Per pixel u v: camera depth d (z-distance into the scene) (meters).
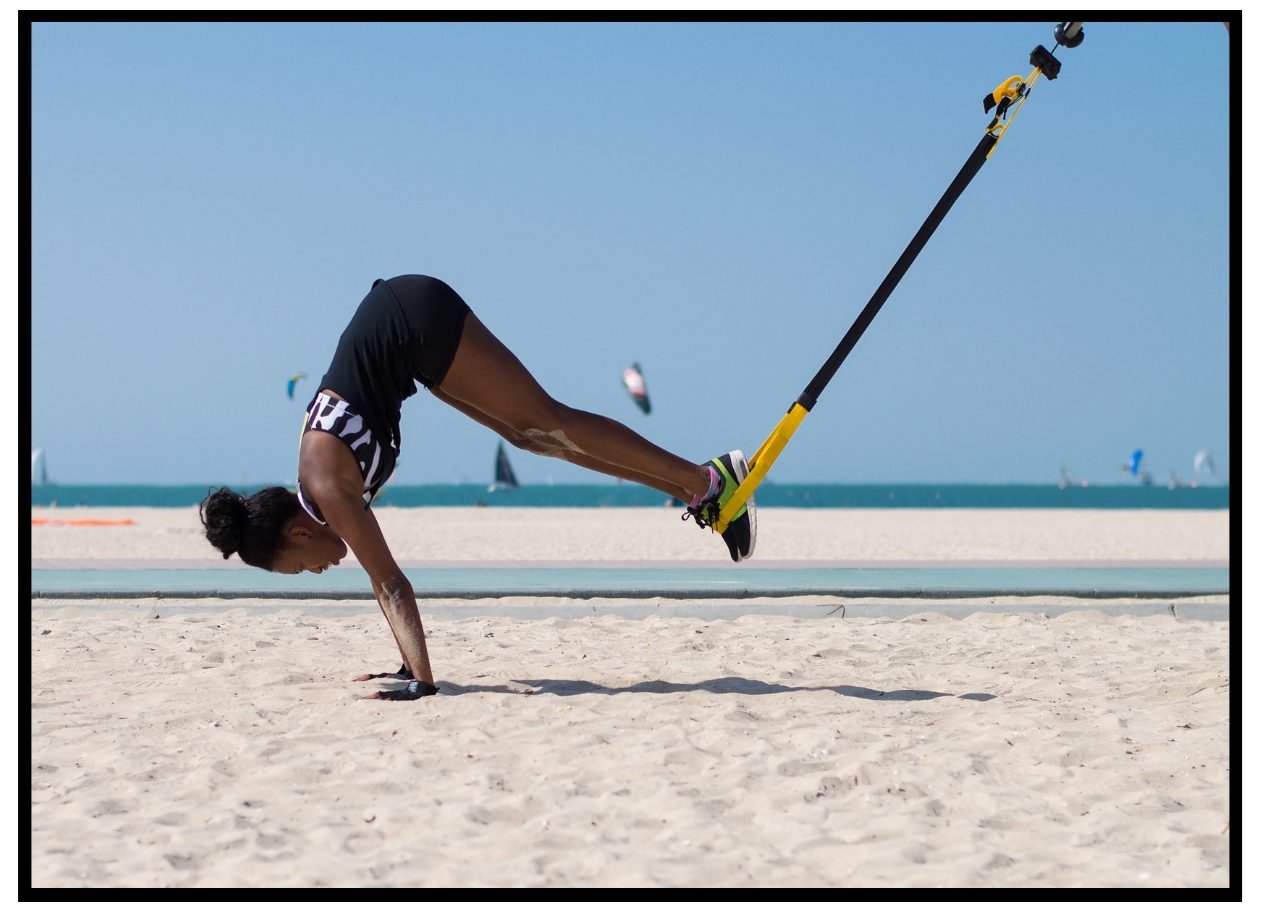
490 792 3.99
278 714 5.14
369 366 5.27
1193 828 3.70
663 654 7.07
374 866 3.31
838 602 9.48
